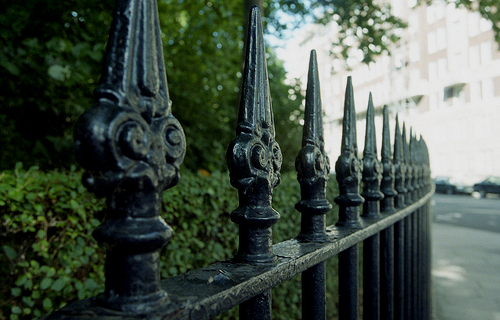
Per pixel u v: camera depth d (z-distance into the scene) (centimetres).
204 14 690
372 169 152
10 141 389
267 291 82
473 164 3062
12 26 318
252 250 85
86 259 203
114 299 58
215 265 83
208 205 270
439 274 512
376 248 144
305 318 106
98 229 59
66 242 197
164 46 636
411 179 252
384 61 3778
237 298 70
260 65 88
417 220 260
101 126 53
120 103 56
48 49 332
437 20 3406
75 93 392
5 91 355
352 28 662
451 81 3222
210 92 662
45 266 190
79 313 56
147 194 59
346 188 131
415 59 3578
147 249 59
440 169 3356
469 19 3114
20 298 193
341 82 3772
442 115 3334
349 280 124
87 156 53
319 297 104
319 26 770
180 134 65
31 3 341
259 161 83
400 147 205
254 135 85
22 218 175
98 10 390
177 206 245
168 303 60
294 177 390
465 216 1392
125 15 59
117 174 55
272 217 85
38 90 363
